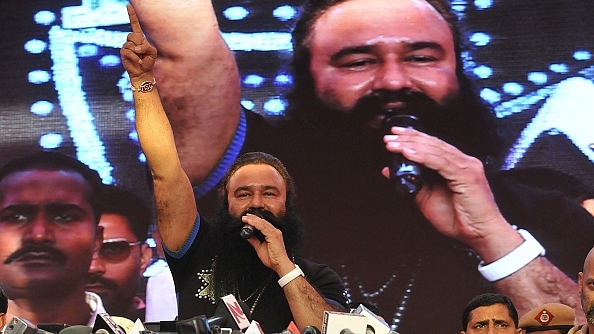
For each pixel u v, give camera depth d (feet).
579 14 23.66
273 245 8.91
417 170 23.58
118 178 24.67
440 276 23.22
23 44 25.27
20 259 24.38
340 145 23.90
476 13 23.97
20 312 24.12
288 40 24.44
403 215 23.50
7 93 25.18
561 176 23.24
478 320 12.81
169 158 9.16
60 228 24.49
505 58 23.77
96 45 25.12
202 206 24.09
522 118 23.54
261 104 24.30
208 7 24.75
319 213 23.68
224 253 9.25
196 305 9.14
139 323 6.98
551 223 23.11
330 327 6.68
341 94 24.08
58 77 25.13
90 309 24.08
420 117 23.80
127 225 24.44
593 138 23.26
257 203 9.21
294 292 8.77
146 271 24.18
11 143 24.99
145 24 24.88
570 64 23.57
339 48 24.23
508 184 23.34
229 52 24.54
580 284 12.64
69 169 24.80
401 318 23.17
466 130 23.63
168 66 24.59
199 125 24.35
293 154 24.02
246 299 9.22
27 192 24.73
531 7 23.84
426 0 24.16
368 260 23.41
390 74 23.98
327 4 24.41
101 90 25.03
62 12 25.27
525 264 22.97
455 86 23.82
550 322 16.07
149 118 9.29
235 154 24.22
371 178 23.68
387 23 24.17
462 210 23.31
